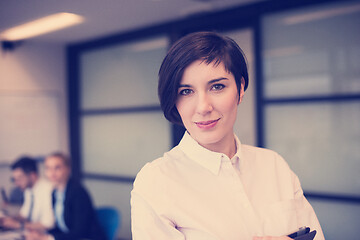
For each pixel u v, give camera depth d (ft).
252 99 9.29
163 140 10.99
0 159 12.16
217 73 2.35
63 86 13.69
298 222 2.88
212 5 9.17
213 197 2.66
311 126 8.25
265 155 3.15
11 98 12.41
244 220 2.65
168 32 10.24
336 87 7.85
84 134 13.43
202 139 2.50
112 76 12.28
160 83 2.53
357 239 7.67
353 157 7.68
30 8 7.00
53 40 12.39
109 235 8.15
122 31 11.21
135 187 2.60
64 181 8.75
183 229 2.55
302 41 8.34
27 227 8.32
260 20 9.01
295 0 8.33
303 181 8.44
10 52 12.23
